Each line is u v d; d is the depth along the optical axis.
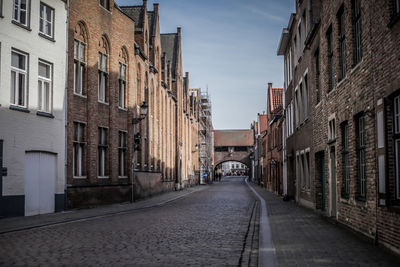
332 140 13.86
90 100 22.22
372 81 9.58
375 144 9.48
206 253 8.85
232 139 102.56
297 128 23.39
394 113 8.53
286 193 29.61
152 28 38.22
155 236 11.28
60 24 19.28
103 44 24.23
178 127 50.31
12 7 16.42
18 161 16.58
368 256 8.12
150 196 32.69
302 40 20.80
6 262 7.81
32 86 17.42
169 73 46.12
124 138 26.89
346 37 11.94
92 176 22.23
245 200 28.73
